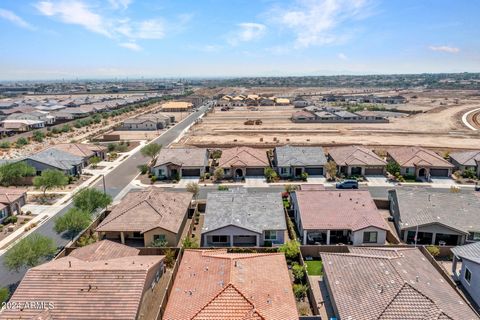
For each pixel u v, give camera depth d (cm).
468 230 4272
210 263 3228
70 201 5859
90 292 2775
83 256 3472
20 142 10562
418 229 4394
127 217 4444
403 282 2761
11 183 6694
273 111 19238
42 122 14338
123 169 7838
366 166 7156
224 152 8025
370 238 4262
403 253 3366
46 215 5294
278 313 2633
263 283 2934
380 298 2686
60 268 2983
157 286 3388
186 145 10194
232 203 4653
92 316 2627
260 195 4812
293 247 3938
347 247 3966
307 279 3391
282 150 7612
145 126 13412
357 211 4478
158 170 7125
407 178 6994
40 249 3528
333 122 14750
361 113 15538
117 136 11231
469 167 7231
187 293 2858
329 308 3095
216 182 6862
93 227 4691
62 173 6300
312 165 7138
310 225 4300
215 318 2542
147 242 4281
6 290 2997
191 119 16488
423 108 18988
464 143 10325
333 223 4325
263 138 11225
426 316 2506
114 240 4431
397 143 10300
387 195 6038
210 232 4231
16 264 3403
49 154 7300
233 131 12606
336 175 7144
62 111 17362
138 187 6606
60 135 12388
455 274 3653
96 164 8094
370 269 3061
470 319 2559
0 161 7588
